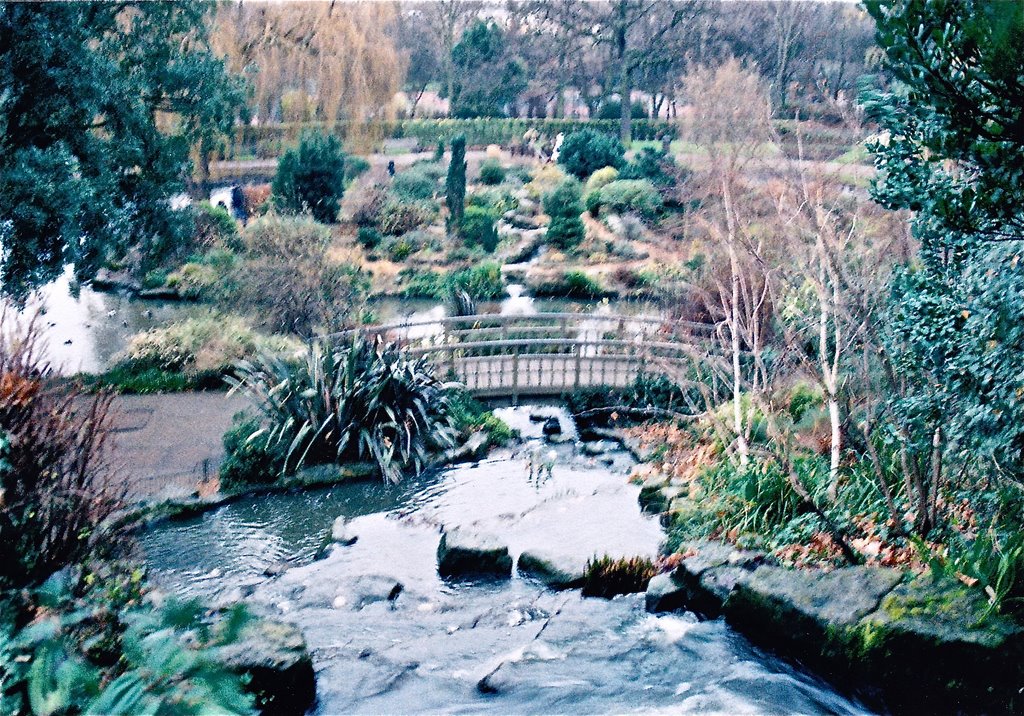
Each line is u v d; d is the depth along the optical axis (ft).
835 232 31.68
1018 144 13.15
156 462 36.47
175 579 26.94
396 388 38.47
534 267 84.17
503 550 27.68
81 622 14.23
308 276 57.16
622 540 29.66
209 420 42.11
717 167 40.40
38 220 43.09
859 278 28.84
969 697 19.01
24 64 43.04
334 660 22.03
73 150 47.70
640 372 45.37
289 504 33.63
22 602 13.91
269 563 28.66
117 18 57.06
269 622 20.68
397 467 36.27
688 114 101.30
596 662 21.75
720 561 24.77
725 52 127.34
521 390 45.93
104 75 46.29
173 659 8.12
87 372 49.26
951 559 22.04
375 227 93.15
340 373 37.65
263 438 35.99
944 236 20.93
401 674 21.33
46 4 43.06
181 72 53.01
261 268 56.95
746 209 40.16
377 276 79.46
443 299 71.31
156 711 7.71
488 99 158.10
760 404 29.60
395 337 52.47
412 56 162.61
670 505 31.83
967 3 12.58
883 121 17.21
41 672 8.20
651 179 99.40
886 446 28.89
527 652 22.33
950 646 19.19
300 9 87.61
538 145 137.18
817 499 27.50
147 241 58.95
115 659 13.64
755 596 22.49
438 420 40.06
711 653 21.91
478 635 23.61
